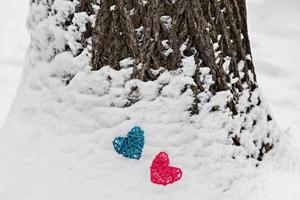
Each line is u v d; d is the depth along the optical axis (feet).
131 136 7.54
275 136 9.07
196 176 7.59
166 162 7.34
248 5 24.56
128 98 7.89
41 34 8.54
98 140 7.94
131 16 7.52
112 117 7.93
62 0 8.07
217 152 7.79
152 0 7.41
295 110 14.98
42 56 8.70
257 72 17.88
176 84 7.80
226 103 7.98
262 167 8.43
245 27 8.57
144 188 7.45
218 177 7.64
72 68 8.17
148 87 7.81
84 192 7.51
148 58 7.69
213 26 7.79
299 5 24.79
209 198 7.40
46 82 8.59
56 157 7.97
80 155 7.90
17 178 7.82
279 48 20.08
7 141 8.45
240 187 7.68
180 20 7.55
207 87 7.86
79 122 8.14
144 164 7.67
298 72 17.90
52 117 8.39
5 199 7.52
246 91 8.57
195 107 7.88
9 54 19.25
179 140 7.80
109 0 7.48
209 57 7.74
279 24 22.65
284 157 9.02
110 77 7.89
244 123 8.41
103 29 7.67
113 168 7.69
